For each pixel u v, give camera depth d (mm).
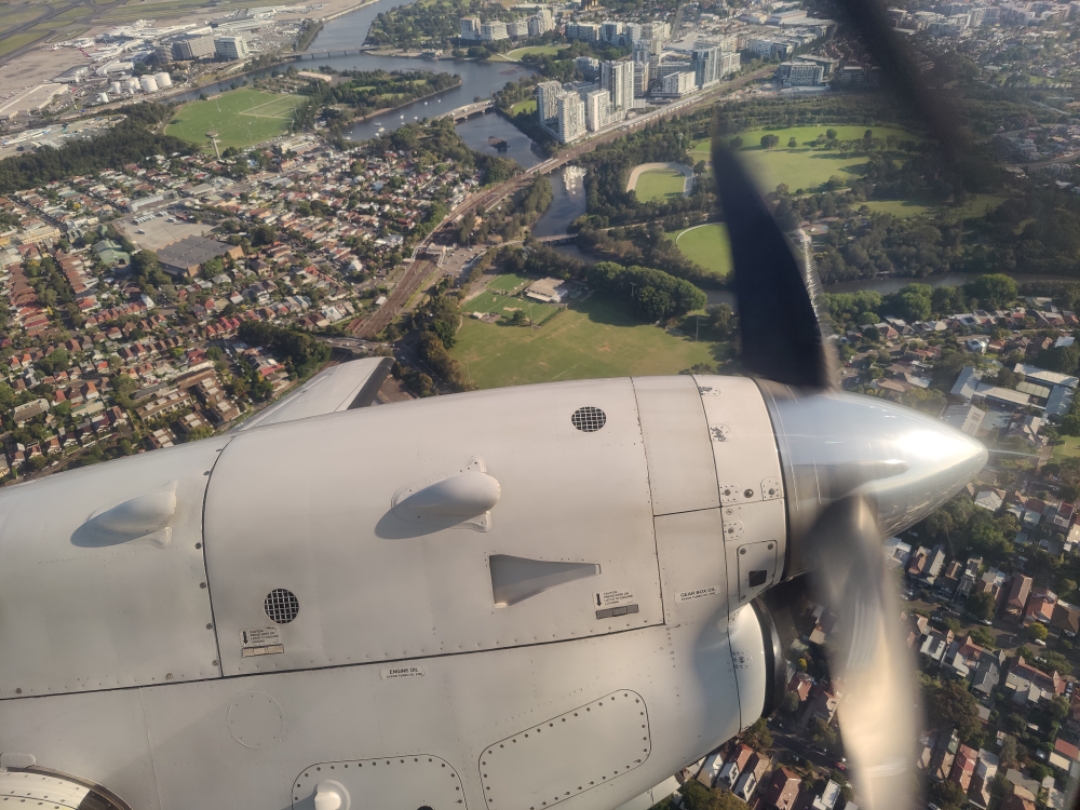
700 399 8781
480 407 8781
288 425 9164
